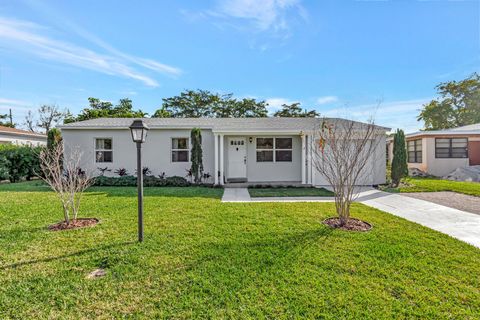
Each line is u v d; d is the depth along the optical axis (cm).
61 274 306
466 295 263
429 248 383
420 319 228
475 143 1538
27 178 1297
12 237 423
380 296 262
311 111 3156
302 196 845
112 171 1191
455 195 870
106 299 259
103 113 2627
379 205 708
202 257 349
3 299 257
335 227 487
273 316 232
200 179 1134
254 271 311
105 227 477
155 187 1046
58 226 480
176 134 1204
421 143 1628
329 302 252
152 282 288
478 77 2344
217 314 235
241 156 1224
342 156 599
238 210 616
